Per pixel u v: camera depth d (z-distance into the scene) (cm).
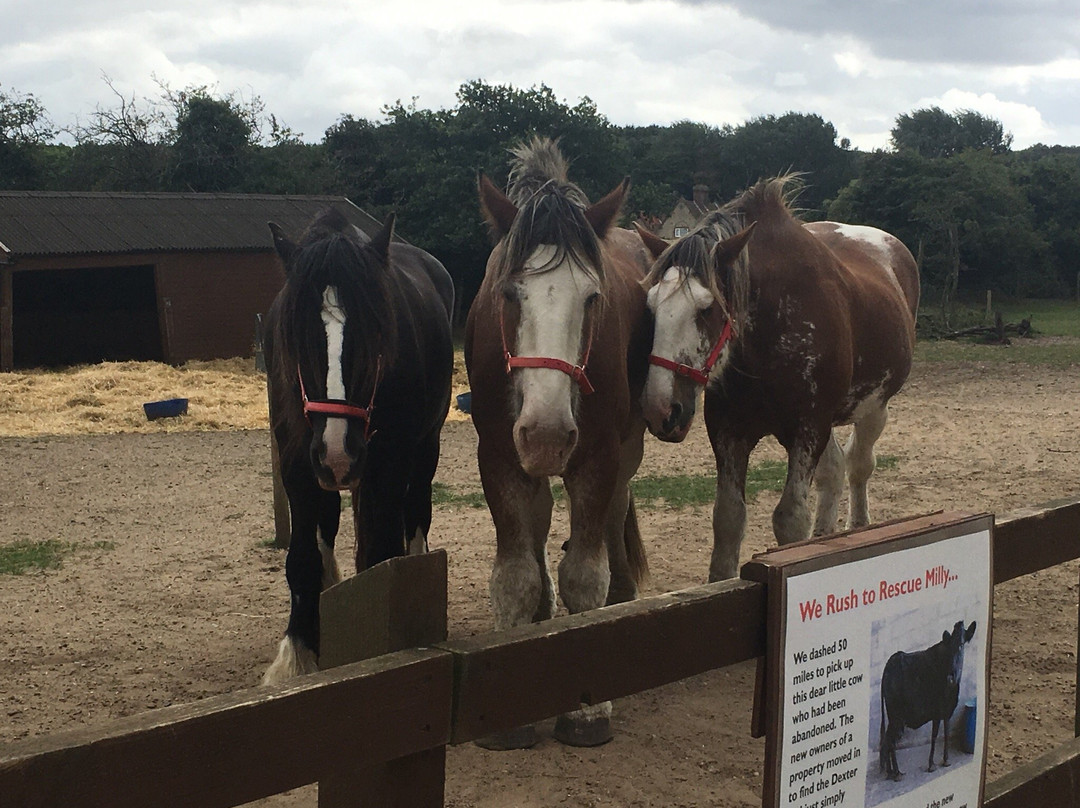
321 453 363
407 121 3472
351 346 368
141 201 2295
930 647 219
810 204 7938
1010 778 251
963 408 1343
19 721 392
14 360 2208
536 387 347
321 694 136
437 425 542
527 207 365
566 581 399
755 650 195
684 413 438
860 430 634
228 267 2227
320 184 3631
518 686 160
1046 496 807
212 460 1028
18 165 3641
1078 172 5531
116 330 2359
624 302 429
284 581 604
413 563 154
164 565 640
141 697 418
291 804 335
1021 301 4703
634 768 362
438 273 597
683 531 733
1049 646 484
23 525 752
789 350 482
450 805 331
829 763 198
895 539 206
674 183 8600
